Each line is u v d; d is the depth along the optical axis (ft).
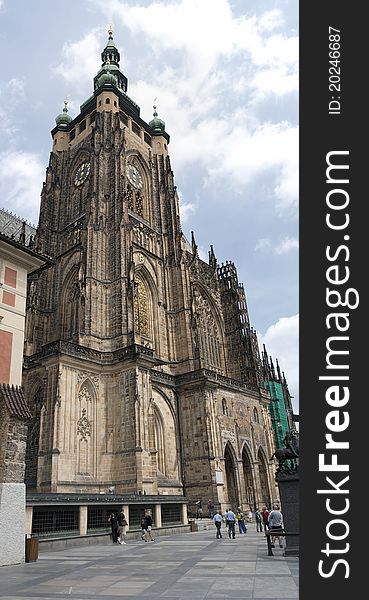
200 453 263.70
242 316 366.84
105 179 305.12
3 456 105.19
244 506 281.74
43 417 212.64
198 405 274.57
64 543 134.82
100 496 159.33
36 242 318.65
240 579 70.33
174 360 298.76
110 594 61.31
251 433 317.01
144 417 224.74
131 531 161.17
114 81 357.20
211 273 376.68
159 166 366.63
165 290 316.60
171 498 192.85
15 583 73.00
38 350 288.10
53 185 344.69
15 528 102.06
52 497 139.54
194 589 62.90
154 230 331.77
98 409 229.66
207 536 172.24
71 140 367.45
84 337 245.04
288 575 72.84
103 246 278.67
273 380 468.34
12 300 124.47
